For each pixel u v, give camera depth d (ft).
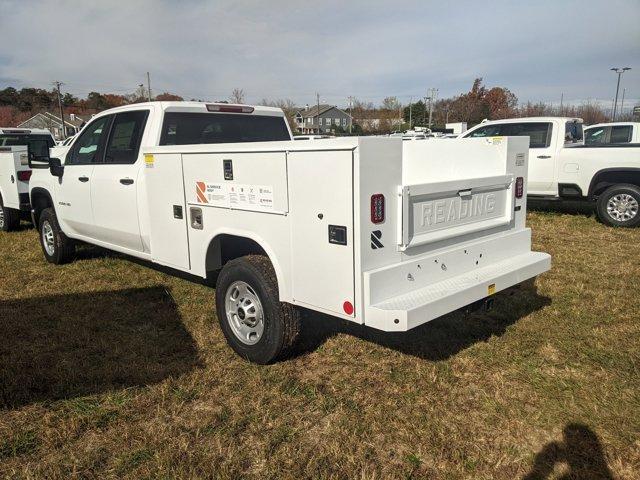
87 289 19.01
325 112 257.34
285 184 11.10
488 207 12.95
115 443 10.07
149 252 16.47
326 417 10.80
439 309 10.48
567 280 19.39
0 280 20.27
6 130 40.16
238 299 13.21
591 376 12.28
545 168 32.37
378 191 10.03
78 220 19.89
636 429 10.23
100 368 12.85
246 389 11.84
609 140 43.19
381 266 10.37
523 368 12.71
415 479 9.03
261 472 9.23
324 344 13.98
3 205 30.22
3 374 12.56
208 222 13.48
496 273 12.37
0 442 10.09
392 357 13.30
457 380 12.19
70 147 20.39
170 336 14.82
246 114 18.54
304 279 11.17
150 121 16.34
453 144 13.60
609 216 30.22
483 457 9.55
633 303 16.96
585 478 9.00
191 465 9.37
